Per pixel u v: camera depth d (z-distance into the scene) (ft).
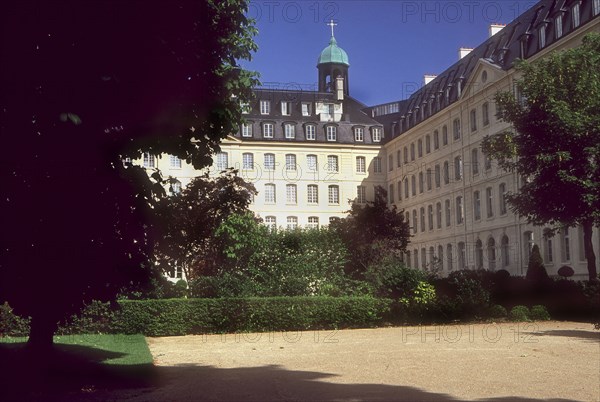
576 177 80.02
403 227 120.98
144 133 34.37
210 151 39.45
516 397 28.27
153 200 37.68
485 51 173.17
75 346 49.80
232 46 39.47
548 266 136.56
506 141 87.61
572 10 131.54
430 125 196.85
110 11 29.73
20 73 29.32
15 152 30.42
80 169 31.48
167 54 32.04
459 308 76.54
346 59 258.37
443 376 34.73
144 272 36.35
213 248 79.10
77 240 32.35
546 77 84.28
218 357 46.03
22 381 32.40
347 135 235.40
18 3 28.27
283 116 234.79
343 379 34.22
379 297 78.13
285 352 48.73
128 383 33.24
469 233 171.42
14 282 32.73
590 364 39.19
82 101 30.27
